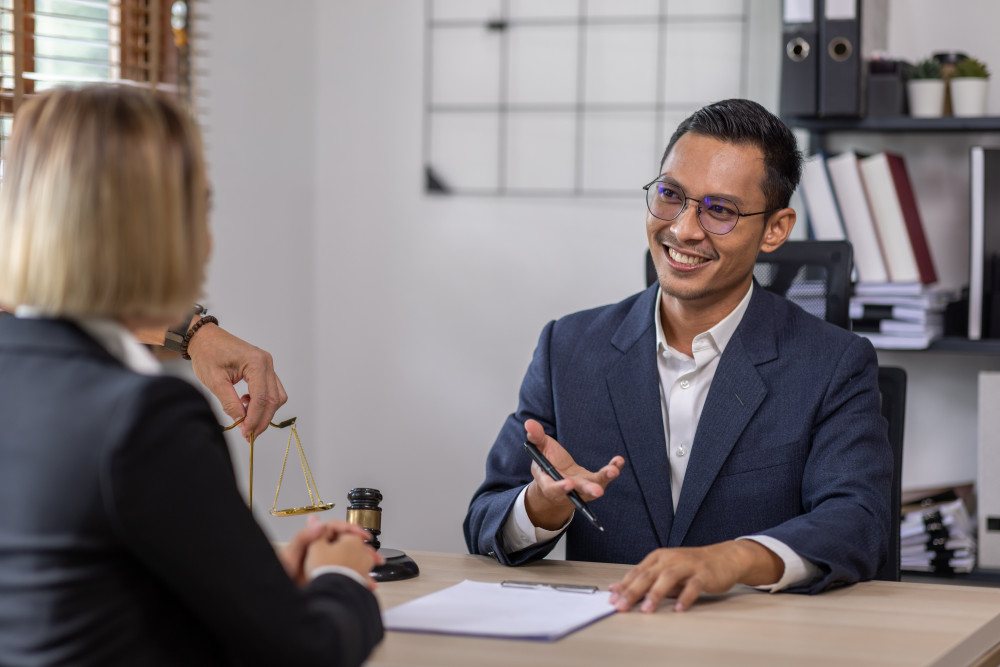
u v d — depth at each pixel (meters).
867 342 1.54
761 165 1.48
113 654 0.71
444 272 3.11
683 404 1.56
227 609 0.73
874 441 1.45
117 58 2.33
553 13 2.99
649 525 1.51
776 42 2.82
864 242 2.40
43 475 0.71
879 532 1.34
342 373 3.20
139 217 0.74
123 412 0.70
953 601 1.22
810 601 1.20
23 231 0.74
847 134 2.69
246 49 2.79
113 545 0.71
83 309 0.75
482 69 3.05
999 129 2.35
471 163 3.07
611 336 1.62
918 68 2.46
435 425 3.14
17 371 0.75
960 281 2.63
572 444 1.57
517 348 3.07
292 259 3.07
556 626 1.04
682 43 2.90
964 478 2.65
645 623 1.08
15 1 2.03
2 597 0.71
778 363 1.52
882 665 0.95
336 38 3.14
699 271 1.48
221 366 1.52
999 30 2.59
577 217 3.00
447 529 3.15
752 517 1.48
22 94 2.02
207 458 0.73
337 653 0.79
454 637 1.01
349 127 3.15
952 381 2.65
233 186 2.77
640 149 2.95
